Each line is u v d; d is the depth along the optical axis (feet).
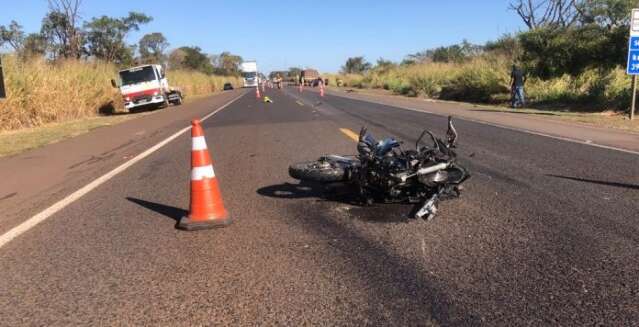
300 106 82.12
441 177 18.75
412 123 48.98
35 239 16.80
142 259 14.67
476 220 17.44
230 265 14.05
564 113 58.95
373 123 49.73
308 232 16.66
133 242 16.15
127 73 88.17
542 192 20.97
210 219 17.47
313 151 33.14
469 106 74.95
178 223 17.97
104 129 53.88
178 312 11.48
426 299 11.73
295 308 11.49
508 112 61.31
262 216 18.61
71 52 125.39
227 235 16.58
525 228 16.47
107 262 14.53
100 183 25.29
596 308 11.14
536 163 27.17
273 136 42.22
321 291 12.29
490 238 15.62
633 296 11.64
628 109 57.26
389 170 18.75
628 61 49.90
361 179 19.52
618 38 69.36
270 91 180.86
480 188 21.83
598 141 34.99
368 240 15.74
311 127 47.98
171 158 32.45
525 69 81.10
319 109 72.90
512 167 26.21
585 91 67.41
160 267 14.05
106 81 89.66
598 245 14.79
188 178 25.79
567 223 16.87
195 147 17.63
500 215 17.93
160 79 93.25
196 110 83.25
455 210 18.69
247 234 16.62
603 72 70.49
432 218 17.78
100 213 19.69
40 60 71.15
